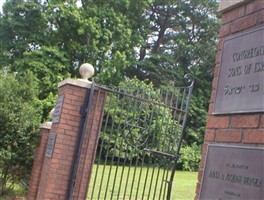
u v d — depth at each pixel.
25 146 7.81
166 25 26.16
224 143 2.17
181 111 5.64
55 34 19.81
